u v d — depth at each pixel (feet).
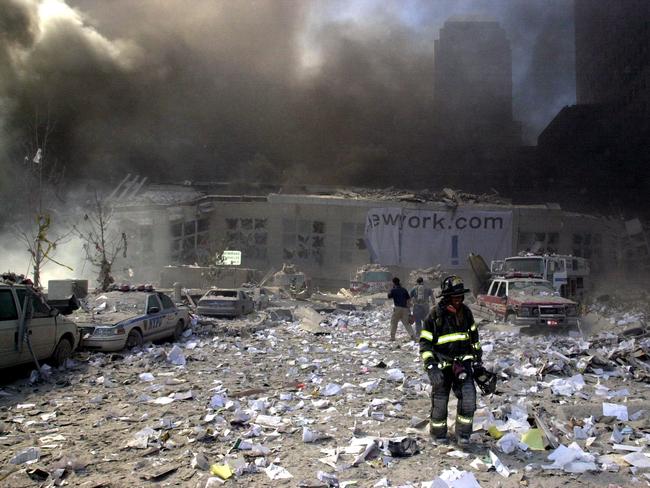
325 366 29.99
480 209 138.72
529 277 50.06
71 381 25.57
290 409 20.34
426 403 21.29
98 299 38.22
